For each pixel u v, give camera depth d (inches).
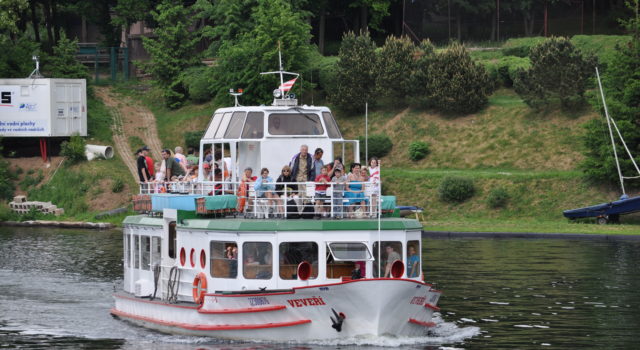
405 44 5329.7
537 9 5605.3
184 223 1854.1
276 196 1814.7
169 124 5738.2
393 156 4977.9
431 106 5231.3
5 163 5182.1
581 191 4173.2
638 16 4387.3
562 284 2459.4
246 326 1743.4
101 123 5654.5
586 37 5344.5
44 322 2096.5
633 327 1913.1
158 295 1990.7
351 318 1692.9
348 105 5374.0
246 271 1722.4
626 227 3752.5
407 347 1718.8
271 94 5300.2
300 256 1710.1
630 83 4252.0
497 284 2476.6
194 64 6181.1
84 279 2751.0
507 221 4065.0
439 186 4370.1
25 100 5216.5
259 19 5315.0
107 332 1957.4
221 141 2000.5
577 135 4594.0
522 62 5270.7
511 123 4862.2
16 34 6510.8
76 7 6919.3
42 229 4402.1
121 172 5064.0
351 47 5452.8
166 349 1740.9
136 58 6791.3
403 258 1737.2
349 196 1811.0
